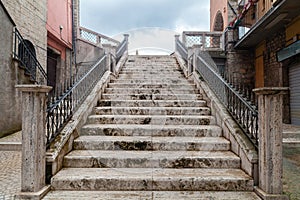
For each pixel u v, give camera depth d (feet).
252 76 39.40
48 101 12.30
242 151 11.78
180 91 21.57
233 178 10.66
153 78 25.46
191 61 25.12
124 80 24.08
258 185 10.50
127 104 18.92
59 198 9.83
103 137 14.38
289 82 28.84
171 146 13.57
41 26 31.40
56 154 11.10
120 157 12.15
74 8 42.55
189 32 41.11
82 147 13.53
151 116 16.62
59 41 37.29
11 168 13.53
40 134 10.12
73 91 15.75
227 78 16.94
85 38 44.45
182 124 16.33
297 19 26.00
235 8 42.88
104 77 22.29
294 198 9.75
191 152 13.08
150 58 35.35
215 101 16.81
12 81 20.26
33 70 25.86
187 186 10.64
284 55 27.81
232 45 39.42
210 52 39.81
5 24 19.51
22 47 23.85
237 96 13.70
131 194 10.25
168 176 10.88
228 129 13.91
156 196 10.07
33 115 9.93
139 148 13.56
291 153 16.90
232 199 9.78
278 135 9.80
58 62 38.34
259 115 10.37
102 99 19.90
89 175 10.92
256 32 31.32
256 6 34.60
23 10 27.66
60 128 12.96
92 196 10.04
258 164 10.56
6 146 17.20
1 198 9.68
